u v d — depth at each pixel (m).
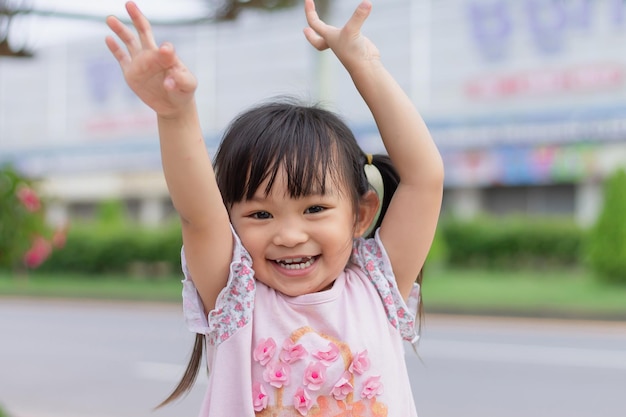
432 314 10.56
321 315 1.50
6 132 24.47
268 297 1.52
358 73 1.57
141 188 22.38
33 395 5.54
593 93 15.94
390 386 1.51
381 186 1.67
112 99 22.75
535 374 6.19
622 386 5.72
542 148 16.52
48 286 15.08
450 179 17.53
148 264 16.84
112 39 1.26
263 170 1.43
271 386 1.46
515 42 16.84
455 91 17.58
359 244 1.64
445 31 17.70
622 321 9.36
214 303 1.52
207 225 1.41
